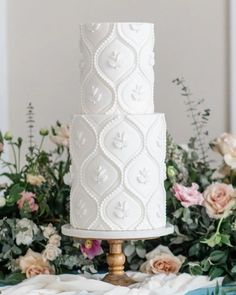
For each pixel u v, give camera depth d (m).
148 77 1.58
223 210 1.80
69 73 2.68
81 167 1.56
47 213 1.88
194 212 1.86
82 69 1.59
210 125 2.58
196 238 1.84
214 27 2.59
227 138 1.93
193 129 2.58
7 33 2.72
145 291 1.57
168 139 2.01
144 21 2.63
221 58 2.59
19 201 1.86
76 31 2.68
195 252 1.80
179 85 2.60
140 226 1.55
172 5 2.61
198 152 2.54
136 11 2.64
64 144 2.02
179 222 1.86
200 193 1.88
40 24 2.70
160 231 1.55
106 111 1.56
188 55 2.60
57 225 1.87
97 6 2.66
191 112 2.58
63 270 1.83
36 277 1.67
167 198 1.87
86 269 1.83
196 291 1.66
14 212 1.90
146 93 1.58
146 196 1.55
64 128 2.03
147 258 1.83
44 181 1.93
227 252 1.76
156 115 1.57
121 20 2.65
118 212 1.54
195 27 2.60
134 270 1.86
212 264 1.74
